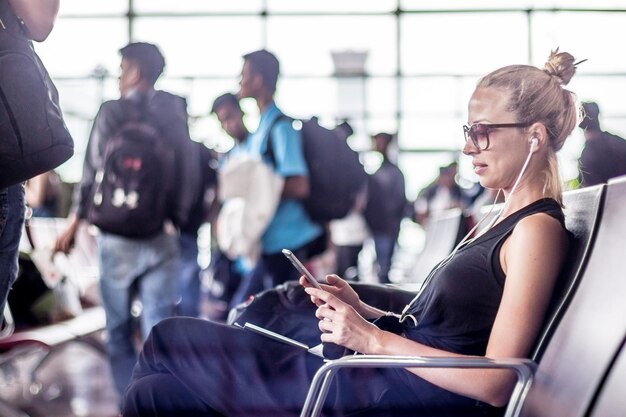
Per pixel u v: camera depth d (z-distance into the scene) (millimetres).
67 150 2176
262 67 4645
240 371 2102
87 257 6340
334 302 2102
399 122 15789
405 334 2236
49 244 5105
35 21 2092
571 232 2146
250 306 2779
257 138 4730
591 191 2105
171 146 4168
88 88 14312
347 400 2146
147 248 4180
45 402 4973
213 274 5477
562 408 1789
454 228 4680
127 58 4215
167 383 2125
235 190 4652
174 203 4195
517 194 2207
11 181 2100
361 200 9266
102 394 5246
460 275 2154
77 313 5414
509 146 2197
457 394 2143
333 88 15594
